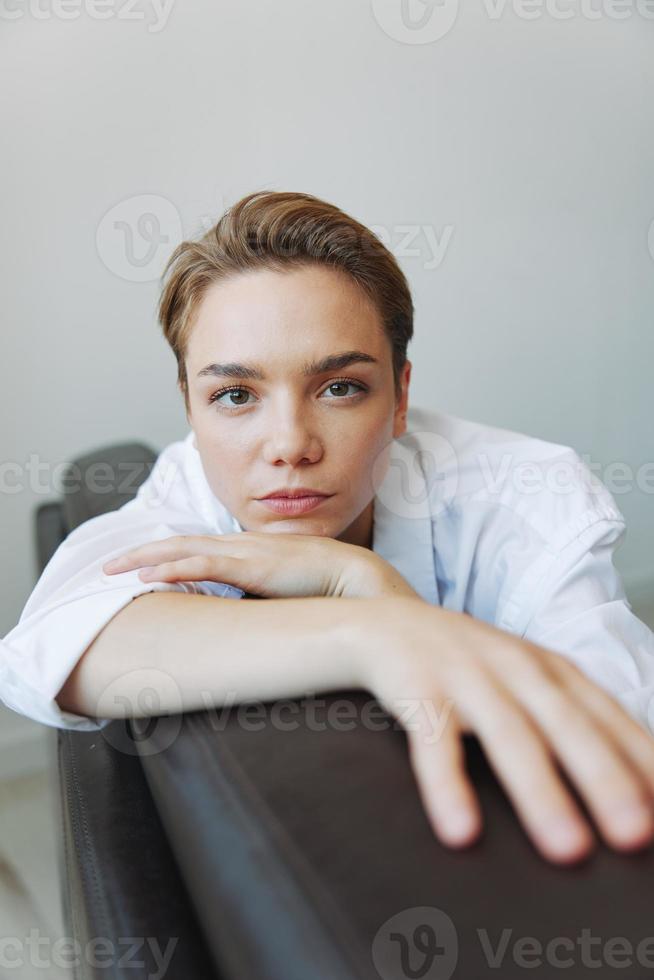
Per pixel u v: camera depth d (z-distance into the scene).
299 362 0.49
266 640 0.32
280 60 1.27
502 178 1.47
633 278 1.64
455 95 1.40
